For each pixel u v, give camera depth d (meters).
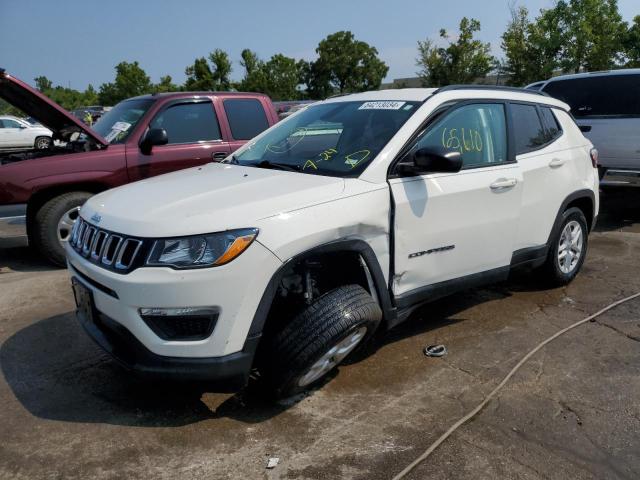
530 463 2.62
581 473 2.56
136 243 2.66
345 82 51.59
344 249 2.98
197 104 6.32
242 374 2.72
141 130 5.92
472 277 3.83
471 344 3.86
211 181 3.29
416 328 4.12
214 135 6.36
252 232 2.65
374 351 3.74
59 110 5.44
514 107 4.26
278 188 3.01
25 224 5.34
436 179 3.48
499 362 3.60
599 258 5.99
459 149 3.72
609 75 7.66
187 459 2.61
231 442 2.74
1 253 6.18
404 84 46.81
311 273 3.09
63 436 2.77
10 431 2.80
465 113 3.83
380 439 2.78
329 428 2.87
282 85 43.12
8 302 4.56
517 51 22.11
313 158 3.52
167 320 2.62
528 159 4.23
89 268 2.86
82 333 3.97
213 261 2.59
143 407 3.04
